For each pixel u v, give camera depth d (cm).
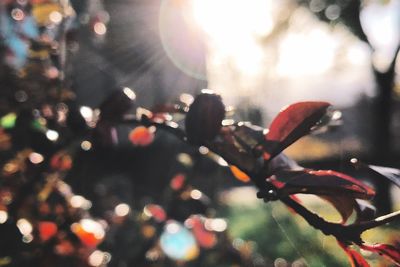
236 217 164
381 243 20
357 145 262
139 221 63
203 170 55
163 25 97
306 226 126
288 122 22
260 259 100
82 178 59
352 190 20
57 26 43
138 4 115
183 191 52
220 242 63
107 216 63
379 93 296
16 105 39
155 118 26
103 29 59
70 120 30
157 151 149
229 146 23
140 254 53
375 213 21
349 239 20
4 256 35
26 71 40
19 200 36
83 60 78
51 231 38
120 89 27
